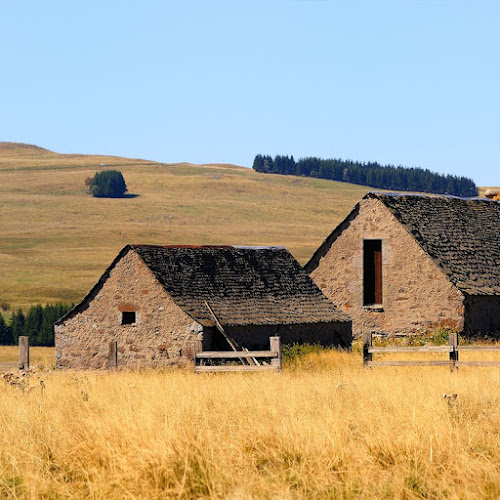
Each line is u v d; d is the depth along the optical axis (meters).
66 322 60.28
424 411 21.84
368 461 18.16
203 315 57.25
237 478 17.30
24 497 17.20
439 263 64.56
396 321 66.44
